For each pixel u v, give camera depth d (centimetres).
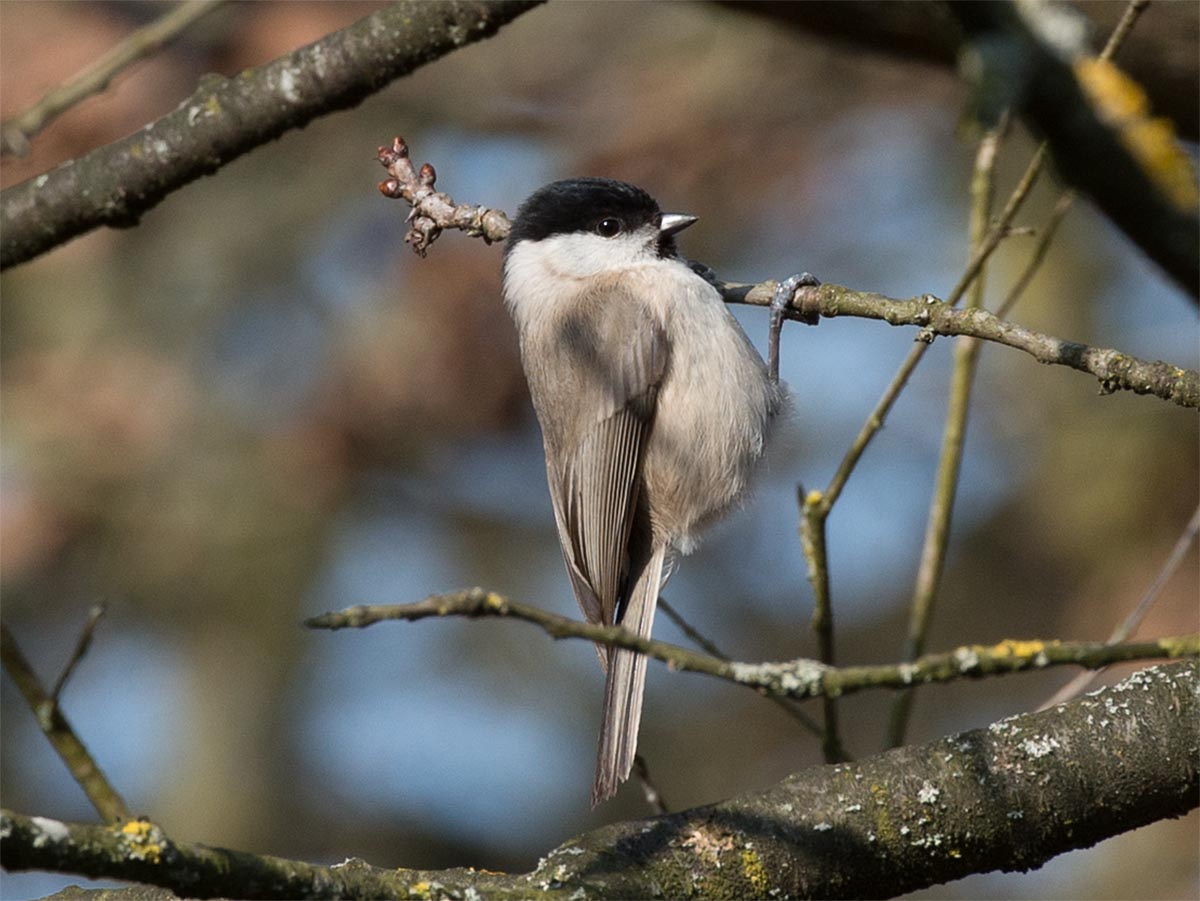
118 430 1263
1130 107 362
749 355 698
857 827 468
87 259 1252
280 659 1347
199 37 1141
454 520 1384
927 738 1316
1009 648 359
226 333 1273
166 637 1347
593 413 695
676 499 695
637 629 684
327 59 599
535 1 586
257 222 1266
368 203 1261
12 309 1259
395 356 1253
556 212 728
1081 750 473
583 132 1239
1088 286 1197
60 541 1265
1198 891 1085
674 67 1230
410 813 1370
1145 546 1148
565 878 452
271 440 1278
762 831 467
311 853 1351
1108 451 1175
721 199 1227
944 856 470
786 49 1208
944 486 675
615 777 584
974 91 341
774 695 365
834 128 1224
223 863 372
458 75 1252
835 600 1365
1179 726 472
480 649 1404
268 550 1299
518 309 731
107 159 611
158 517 1273
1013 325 452
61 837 354
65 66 1119
